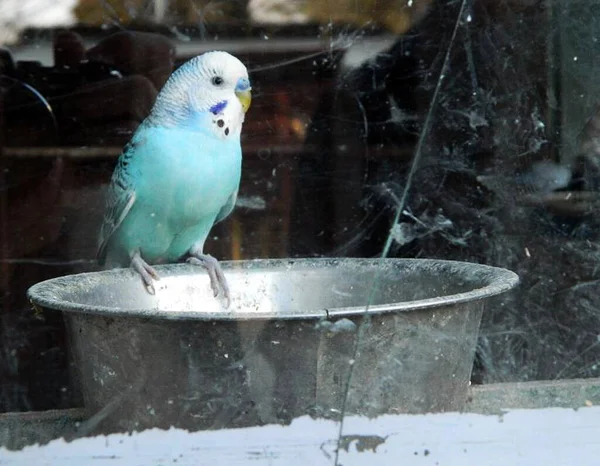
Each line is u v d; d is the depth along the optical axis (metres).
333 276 2.35
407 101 3.02
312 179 3.06
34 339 2.87
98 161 3.19
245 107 2.78
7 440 1.78
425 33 2.97
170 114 2.75
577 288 2.66
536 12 2.82
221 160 2.76
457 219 2.94
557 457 1.72
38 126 3.20
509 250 2.83
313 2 2.98
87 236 3.17
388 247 3.00
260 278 2.41
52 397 2.76
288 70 3.01
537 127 2.87
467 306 1.85
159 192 2.76
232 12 2.99
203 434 1.72
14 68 3.15
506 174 2.90
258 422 1.71
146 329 1.73
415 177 3.00
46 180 3.19
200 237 2.94
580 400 1.91
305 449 1.69
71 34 3.12
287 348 1.68
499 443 1.74
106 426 1.82
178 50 3.07
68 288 2.06
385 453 1.70
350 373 1.70
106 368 1.82
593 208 2.79
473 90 2.94
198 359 1.71
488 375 2.46
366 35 3.00
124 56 3.11
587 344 2.56
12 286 3.08
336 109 3.03
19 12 3.09
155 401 1.76
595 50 2.77
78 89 3.16
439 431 1.74
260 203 3.06
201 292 2.41
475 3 2.88
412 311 1.72
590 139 2.80
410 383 1.76
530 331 2.55
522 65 2.86
